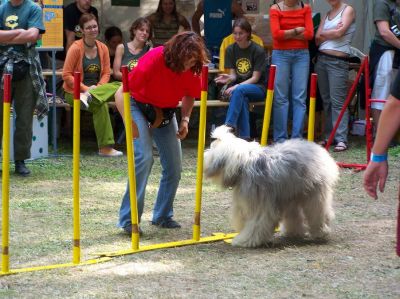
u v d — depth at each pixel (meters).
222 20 12.87
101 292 5.12
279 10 11.27
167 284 5.30
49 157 10.91
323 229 6.50
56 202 8.14
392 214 7.61
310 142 6.48
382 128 3.65
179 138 6.71
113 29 12.67
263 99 11.62
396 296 5.03
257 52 11.63
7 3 9.00
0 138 9.91
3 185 5.52
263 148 6.24
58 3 10.72
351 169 10.12
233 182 6.20
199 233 6.51
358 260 5.92
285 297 5.01
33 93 9.36
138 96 6.34
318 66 11.67
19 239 6.61
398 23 11.20
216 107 12.38
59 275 5.53
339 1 11.54
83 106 10.89
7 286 5.26
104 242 6.51
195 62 6.11
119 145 12.11
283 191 6.15
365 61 9.79
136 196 6.31
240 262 5.86
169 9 12.69
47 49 10.74
